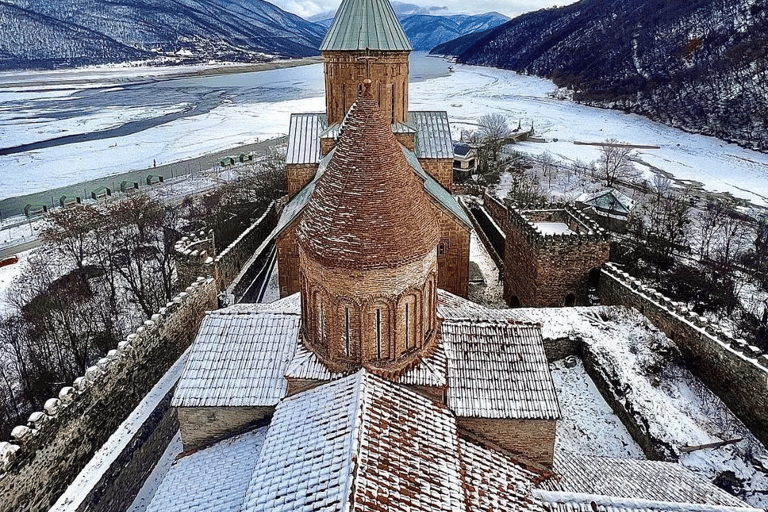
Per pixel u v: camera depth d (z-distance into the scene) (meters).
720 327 32.03
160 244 59.69
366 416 16.75
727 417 29.55
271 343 22.00
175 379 31.36
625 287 38.19
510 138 117.50
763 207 74.12
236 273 46.62
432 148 42.03
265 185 71.31
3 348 39.53
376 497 14.09
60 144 122.62
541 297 41.50
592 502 17.20
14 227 69.50
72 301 44.53
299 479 15.22
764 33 129.62
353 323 18.83
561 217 48.09
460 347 21.53
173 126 143.62
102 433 26.20
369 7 37.91
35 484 21.70
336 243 17.73
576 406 31.56
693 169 93.81
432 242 19.22
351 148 18.03
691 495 19.03
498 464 19.16
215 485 18.91
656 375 31.92
